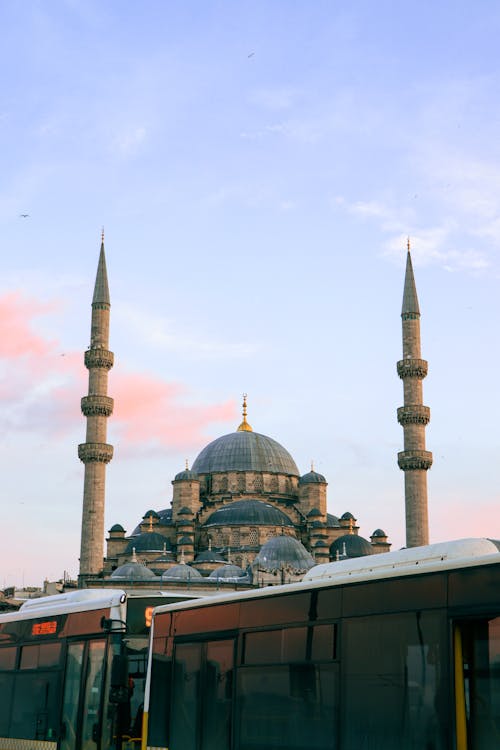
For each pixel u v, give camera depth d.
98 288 151.00
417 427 141.12
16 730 28.38
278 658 19.55
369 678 17.28
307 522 173.25
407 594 16.97
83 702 25.94
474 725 15.27
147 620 26.94
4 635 30.42
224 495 177.38
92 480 143.75
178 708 22.31
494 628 15.27
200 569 155.25
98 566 141.00
